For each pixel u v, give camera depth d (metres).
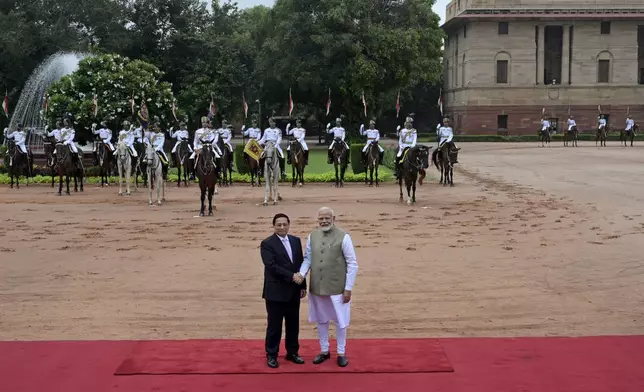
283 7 60.03
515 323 11.05
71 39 60.44
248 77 63.03
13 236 19.34
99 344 10.02
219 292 13.09
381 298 12.59
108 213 24.20
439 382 8.42
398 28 59.84
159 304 12.30
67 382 8.50
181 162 34.22
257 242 18.17
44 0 62.34
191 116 61.81
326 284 8.95
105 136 34.84
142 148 33.94
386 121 97.06
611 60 81.12
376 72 57.03
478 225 20.61
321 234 9.16
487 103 81.50
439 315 11.54
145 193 31.23
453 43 89.12
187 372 8.83
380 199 27.75
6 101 40.66
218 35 65.06
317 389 8.23
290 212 24.00
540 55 81.31
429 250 16.81
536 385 8.30
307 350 9.75
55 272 14.77
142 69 45.38
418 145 25.98
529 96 81.38
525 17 79.44
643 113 81.50
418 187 32.41
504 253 16.38
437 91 94.00
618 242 17.53
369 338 10.36
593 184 31.94
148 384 8.43
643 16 79.00
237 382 8.49
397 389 8.20
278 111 81.19
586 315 11.45
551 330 10.66
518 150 60.38
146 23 62.66
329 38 56.25
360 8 57.31
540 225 20.41
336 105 66.62
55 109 42.19
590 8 80.38
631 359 9.18
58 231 20.20
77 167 31.70
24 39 58.38
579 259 15.59
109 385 8.40
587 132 80.88
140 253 16.78
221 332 10.77
